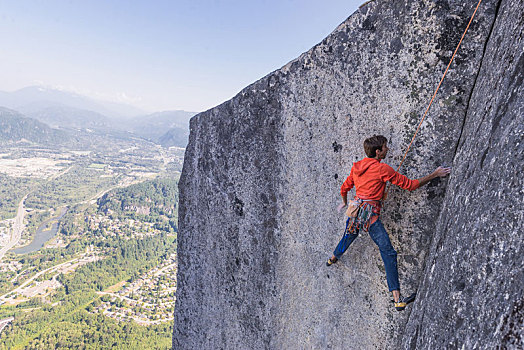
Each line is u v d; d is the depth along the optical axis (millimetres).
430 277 2008
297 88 3506
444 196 2475
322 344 3406
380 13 2818
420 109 2646
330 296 3338
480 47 2391
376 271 2947
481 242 1480
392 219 2818
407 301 2426
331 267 3322
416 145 2682
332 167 3271
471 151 1951
